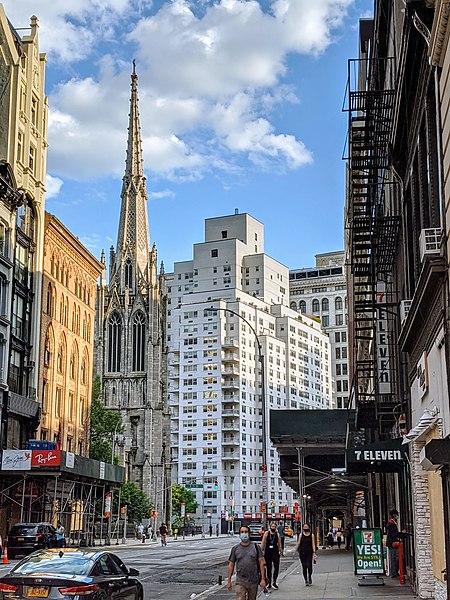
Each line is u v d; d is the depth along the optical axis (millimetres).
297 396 180000
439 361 18672
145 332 155625
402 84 21781
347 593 23266
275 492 167125
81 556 15180
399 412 28125
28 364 63281
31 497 56125
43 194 67188
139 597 16609
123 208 165125
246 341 166375
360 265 31766
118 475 68938
